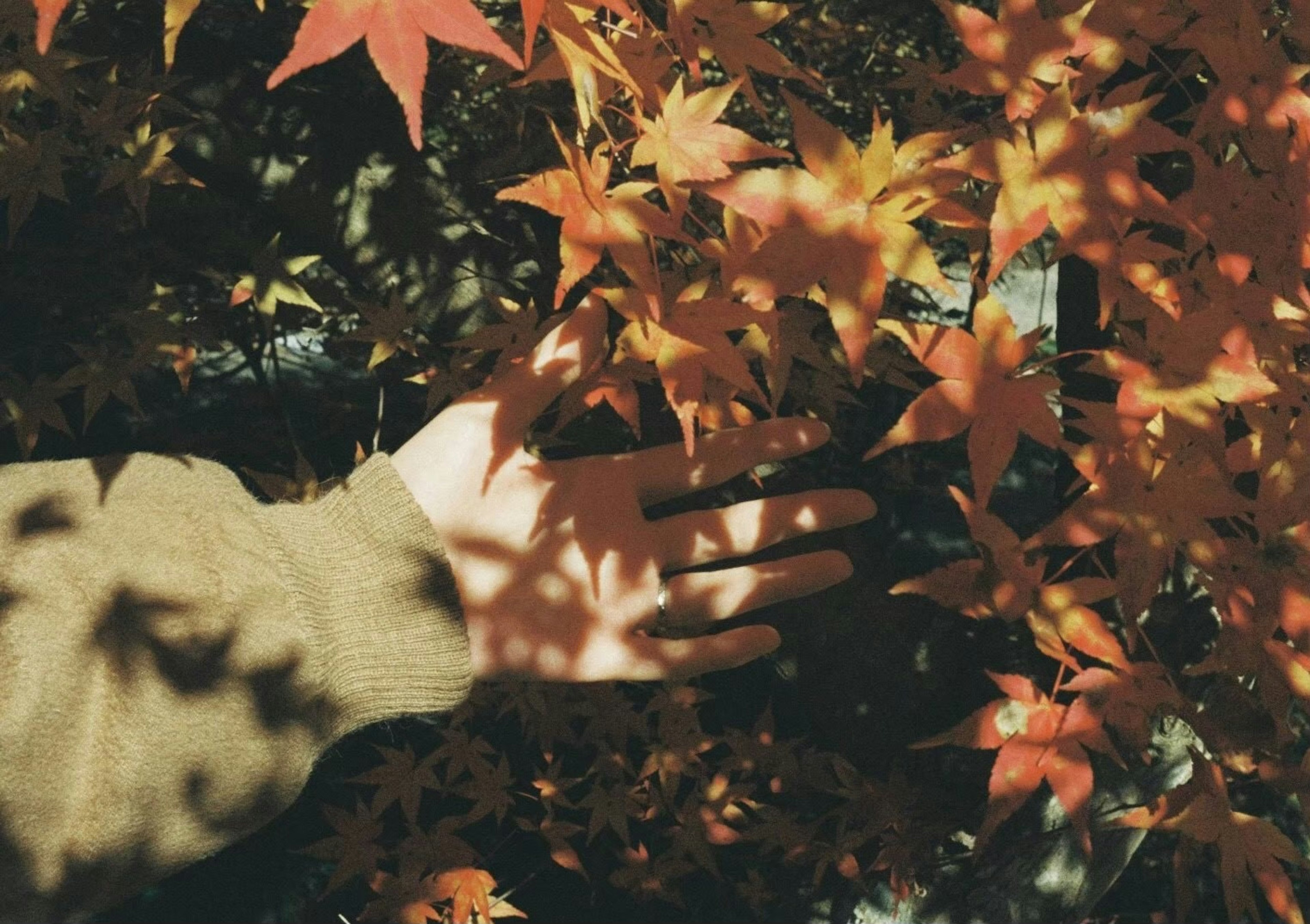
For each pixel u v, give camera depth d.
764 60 0.70
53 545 0.55
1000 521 0.65
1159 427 0.66
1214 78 0.78
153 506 0.57
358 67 1.47
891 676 1.45
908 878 1.51
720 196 0.59
